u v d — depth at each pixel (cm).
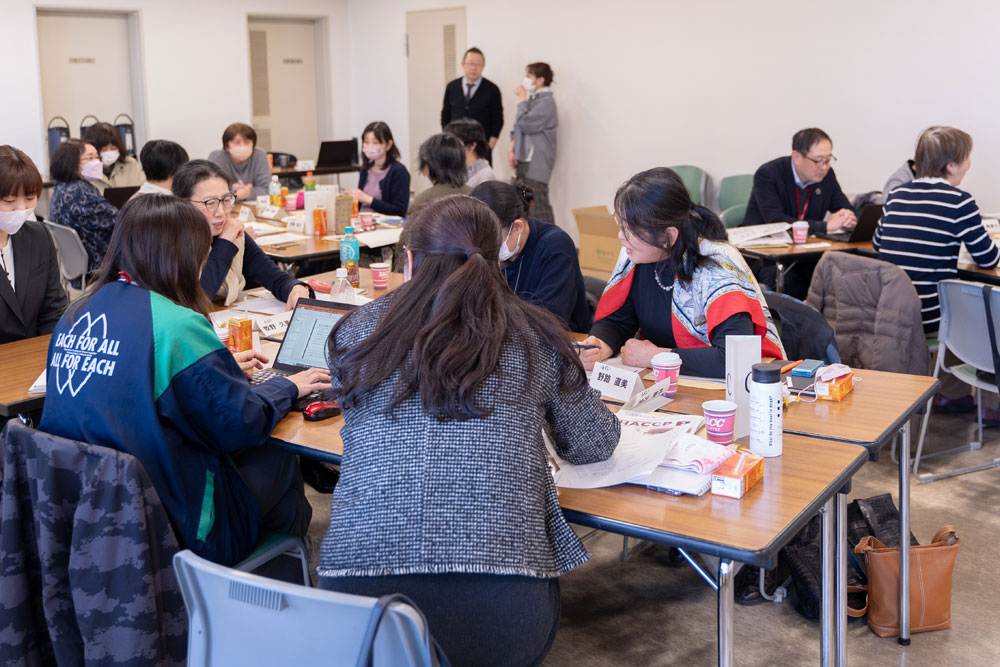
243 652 144
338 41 991
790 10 654
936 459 373
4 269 301
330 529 154
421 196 429
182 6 872
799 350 276
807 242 466
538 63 773
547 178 795
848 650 246
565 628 260
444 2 884
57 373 201
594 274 570
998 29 557
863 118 630
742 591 272
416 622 129
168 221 201
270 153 929
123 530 186
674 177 247
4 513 196
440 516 146
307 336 254
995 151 570
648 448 189
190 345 197
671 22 720
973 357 346
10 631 200
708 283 250
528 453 154
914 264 395
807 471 186
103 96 856
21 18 782
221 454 205
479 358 151
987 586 277
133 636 188
